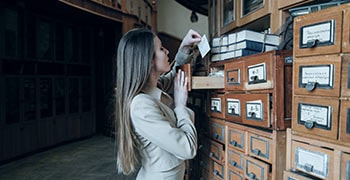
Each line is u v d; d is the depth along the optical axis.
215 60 1.33
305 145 0.82
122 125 0.88
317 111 0.77
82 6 3.76
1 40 3.62
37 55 4.22
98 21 4.76
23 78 3.97
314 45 0.77
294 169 0.86
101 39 5.48
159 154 0.90
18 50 3.88
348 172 0.70
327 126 0.74
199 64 1.51
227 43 1.23
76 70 5.07
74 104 5.04
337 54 0.71
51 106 4.51
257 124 0.98
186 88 1.05
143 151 0.91
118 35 4.89
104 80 5.51
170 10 6.10
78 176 3.17
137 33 0.90
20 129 3.91
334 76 0.72
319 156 0.77
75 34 5.01
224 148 1.25
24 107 3.99
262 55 0.95
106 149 4.43
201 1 4.12
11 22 3.78
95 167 3.49
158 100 0.92
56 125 4.62
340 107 0.71
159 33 5.87
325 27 0.74
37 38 4.21
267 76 0.93
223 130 1.23
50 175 3.22
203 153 1.46
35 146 4.18
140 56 0.87
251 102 1.01
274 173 0.91
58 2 3.54
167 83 1.18
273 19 1.26
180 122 0.93
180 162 0.94
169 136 0.82
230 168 1.18
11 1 3.70
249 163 1.04
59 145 4.68
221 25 1.96
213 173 1.34
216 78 1.19
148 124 0.83
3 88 3.65
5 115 3.68
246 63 1.04
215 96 1.30
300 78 0.82
